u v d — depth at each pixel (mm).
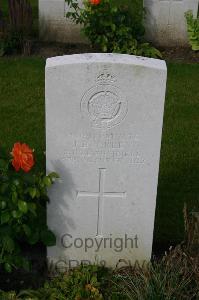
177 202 4871
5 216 3570
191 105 6531
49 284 3885
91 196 3850
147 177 3779
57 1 7812
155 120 3562
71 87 3441
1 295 3666
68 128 3580
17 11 7621
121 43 7516
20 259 3768
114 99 3494
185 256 3787
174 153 5590
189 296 3641
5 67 7191
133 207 3904
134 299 3611
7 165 3582
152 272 3779
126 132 3609
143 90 3463
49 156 3684
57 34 8070
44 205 4277
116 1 9320
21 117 6168
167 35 8062
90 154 3684
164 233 4520
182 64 7516
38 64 7309
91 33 7477
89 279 3881
